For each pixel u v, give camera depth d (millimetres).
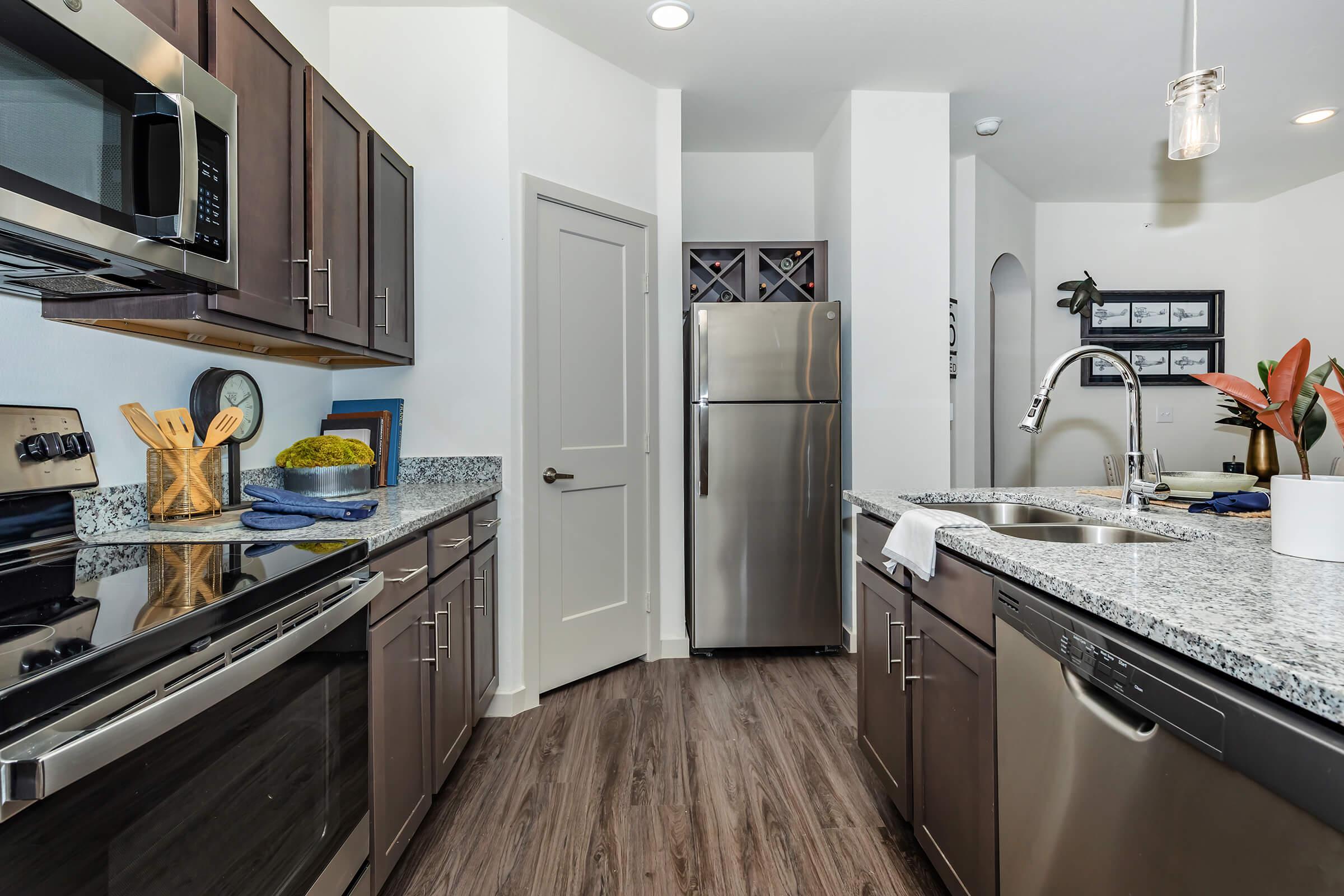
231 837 845
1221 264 4703
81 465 1291
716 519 2971
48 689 583
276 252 1489
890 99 3051
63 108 898
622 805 1808
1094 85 2984
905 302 3064
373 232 1987
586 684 2680
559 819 1741
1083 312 4656
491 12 2377
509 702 2371
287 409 2133
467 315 2389
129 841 679
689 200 3764
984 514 1917
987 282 3951
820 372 2973
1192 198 4578
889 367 3061
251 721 888
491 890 1483
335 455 1890
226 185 1240
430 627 1632
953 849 1326
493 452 2395
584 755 2082
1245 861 635
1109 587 874
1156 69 2863
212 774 807
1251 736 612
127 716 645
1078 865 917
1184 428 4695
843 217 3170
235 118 1259
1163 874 752
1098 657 849
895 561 1630
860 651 1939
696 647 2986
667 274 3008
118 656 663
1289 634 674
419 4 2363
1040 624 994
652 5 2377
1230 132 3506
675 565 3027
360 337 1915
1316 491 1041
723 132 3488
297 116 1578
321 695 1078
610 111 2773
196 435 1666
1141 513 1531
